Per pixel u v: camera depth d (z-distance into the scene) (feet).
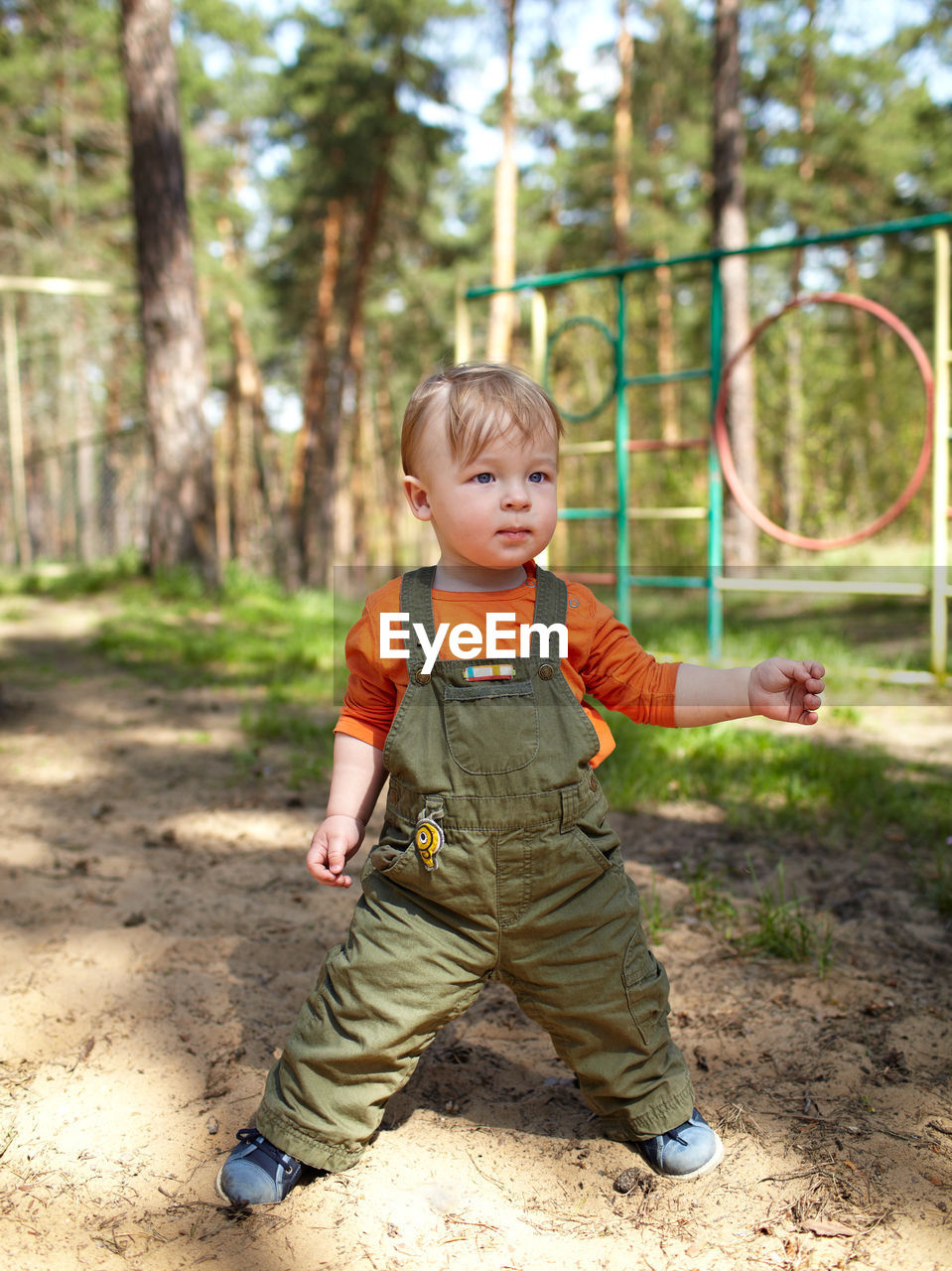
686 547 41.06
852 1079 6.63
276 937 8.82
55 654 23.25
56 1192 5.65
